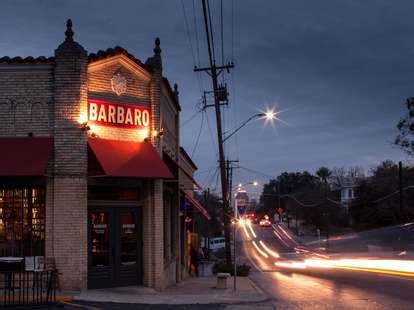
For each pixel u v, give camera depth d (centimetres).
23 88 1761
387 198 7012
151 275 1925
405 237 4828
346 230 8794
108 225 1864
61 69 1762
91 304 1512
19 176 1705
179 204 2736
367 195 7400
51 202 1736
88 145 1767
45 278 1681
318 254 5000
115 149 1816
